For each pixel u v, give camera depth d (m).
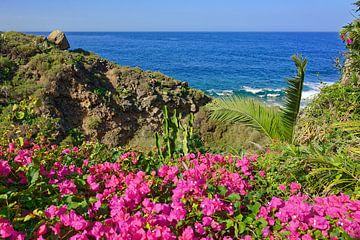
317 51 95.88
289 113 5.78
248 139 13.30
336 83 6.65
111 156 4.58
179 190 2.92
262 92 40.31
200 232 2.66
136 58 78.44
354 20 6.21
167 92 18.33
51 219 2.58
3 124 10.98
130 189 2.91
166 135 4.82
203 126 16.39
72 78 16.50
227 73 56.41
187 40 168.00
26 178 3.16
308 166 3.75
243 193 3.27
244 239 2.69
